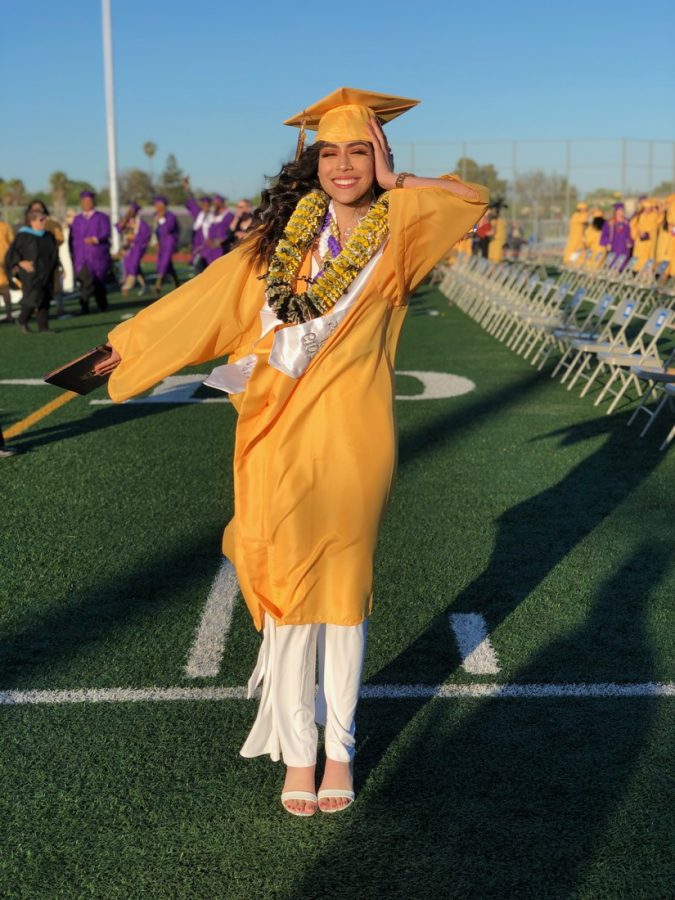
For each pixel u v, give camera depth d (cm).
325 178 265
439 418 817
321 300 253
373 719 325
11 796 282
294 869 250
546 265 2742
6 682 351
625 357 866
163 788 286
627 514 545
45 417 820
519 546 491
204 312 269
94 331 1384
